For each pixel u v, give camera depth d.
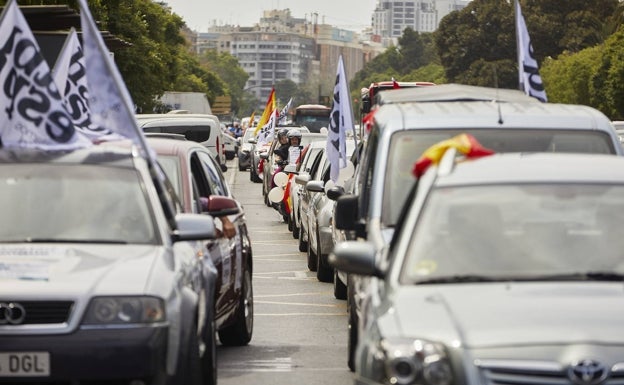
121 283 19.25
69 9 48.31
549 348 14.98
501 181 18.67
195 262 22.17
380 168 25.62
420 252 17.77
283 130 79.56
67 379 18.78
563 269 17.30
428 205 18.44
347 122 42.16
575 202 18.20
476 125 26.38
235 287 29.45
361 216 26.89
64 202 21.78
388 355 15.37
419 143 26.02
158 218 21.77
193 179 27.55
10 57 22.20
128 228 21.52
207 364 22.95
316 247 47.41
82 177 22.19
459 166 19.28
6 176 22.16
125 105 21.34
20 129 22.34
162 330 19.09
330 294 43.47
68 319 18.86
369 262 18.12
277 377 27.20
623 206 18.14
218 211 26.84
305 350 31.08
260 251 60.06
